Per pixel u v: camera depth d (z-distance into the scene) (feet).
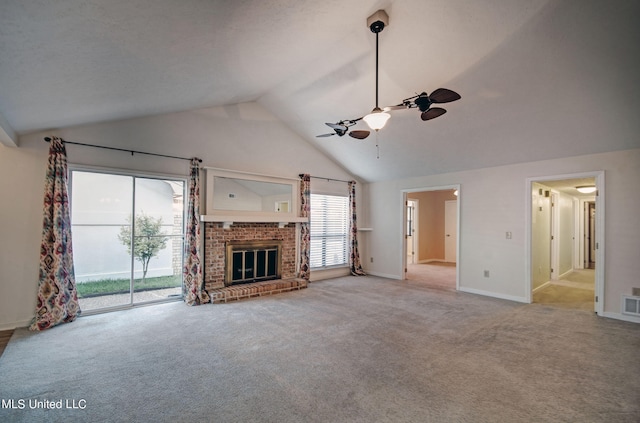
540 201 18.98
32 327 11.51
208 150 16.62
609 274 13.70
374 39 10.94
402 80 12.87
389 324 12.44
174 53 8.78
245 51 10.02
